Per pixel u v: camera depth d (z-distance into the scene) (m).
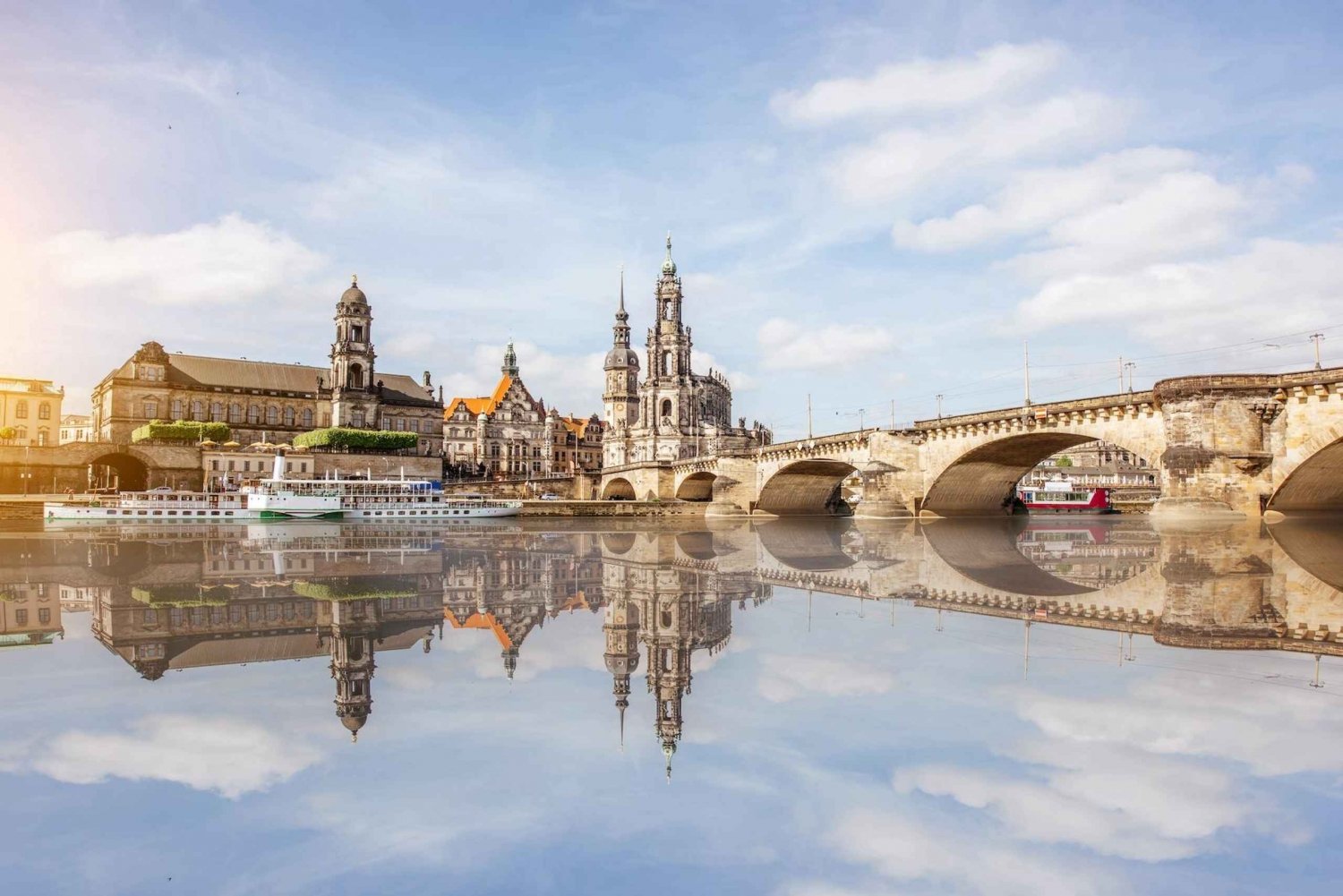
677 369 194.25
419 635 19.62
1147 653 17.05
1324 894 7.53
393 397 176.75
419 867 8.09
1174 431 54.59
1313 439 50.12
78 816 9.25
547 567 37.66
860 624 20.98
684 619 21.94
